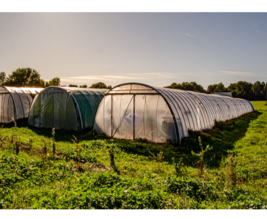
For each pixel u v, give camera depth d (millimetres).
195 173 7773
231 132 17891
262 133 16281
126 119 14125
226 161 9164
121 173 7828
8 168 7207
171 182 6508
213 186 6395
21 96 22734
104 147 11289
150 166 8805
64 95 17391
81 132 15977
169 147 11719
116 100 14586
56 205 5055
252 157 10008
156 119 13008
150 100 13328
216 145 12758
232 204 5355
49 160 8516
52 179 6984
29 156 9109
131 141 13023
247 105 42094
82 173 7609
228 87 102812
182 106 14672
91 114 17562
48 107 18203
